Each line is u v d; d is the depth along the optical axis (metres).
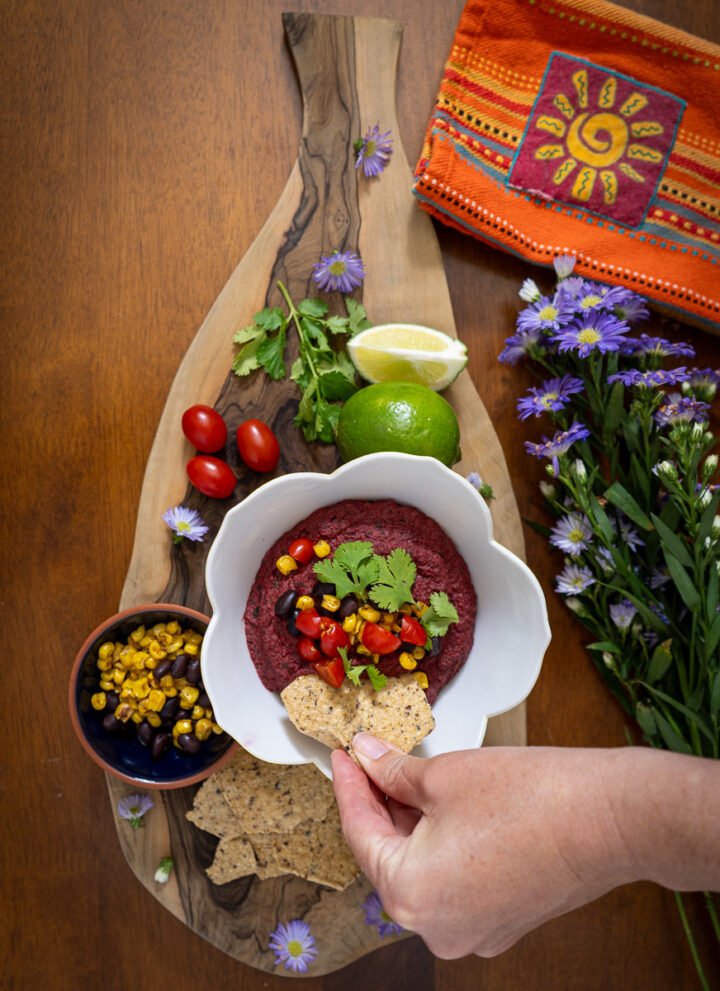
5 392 0.46
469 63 0.45
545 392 0.44
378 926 0.45
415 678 0.39
